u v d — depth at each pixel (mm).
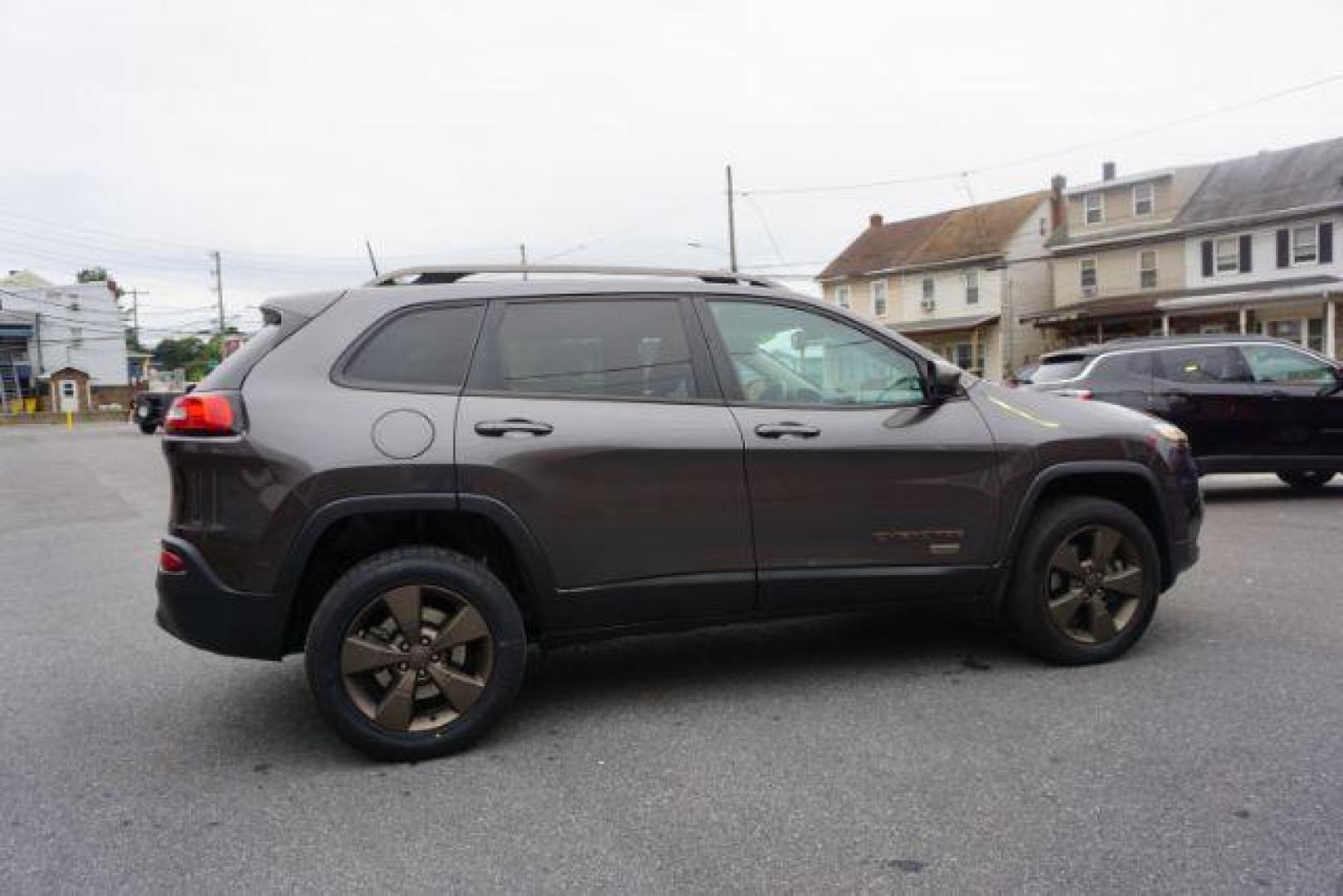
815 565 3996
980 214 44375
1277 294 30031
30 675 4738
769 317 4129
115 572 7625
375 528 3717
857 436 4031
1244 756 3299
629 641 5027
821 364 4148
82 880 2686
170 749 3695
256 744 3734
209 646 3467
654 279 4070
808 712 3887
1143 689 4012
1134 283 36375
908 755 3412
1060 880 2562
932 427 4152
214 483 3445
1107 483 4539
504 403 3688
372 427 3514
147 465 19031
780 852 2760
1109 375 9773
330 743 3730
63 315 63844
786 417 3988
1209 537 7617
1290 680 4055
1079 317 35438
